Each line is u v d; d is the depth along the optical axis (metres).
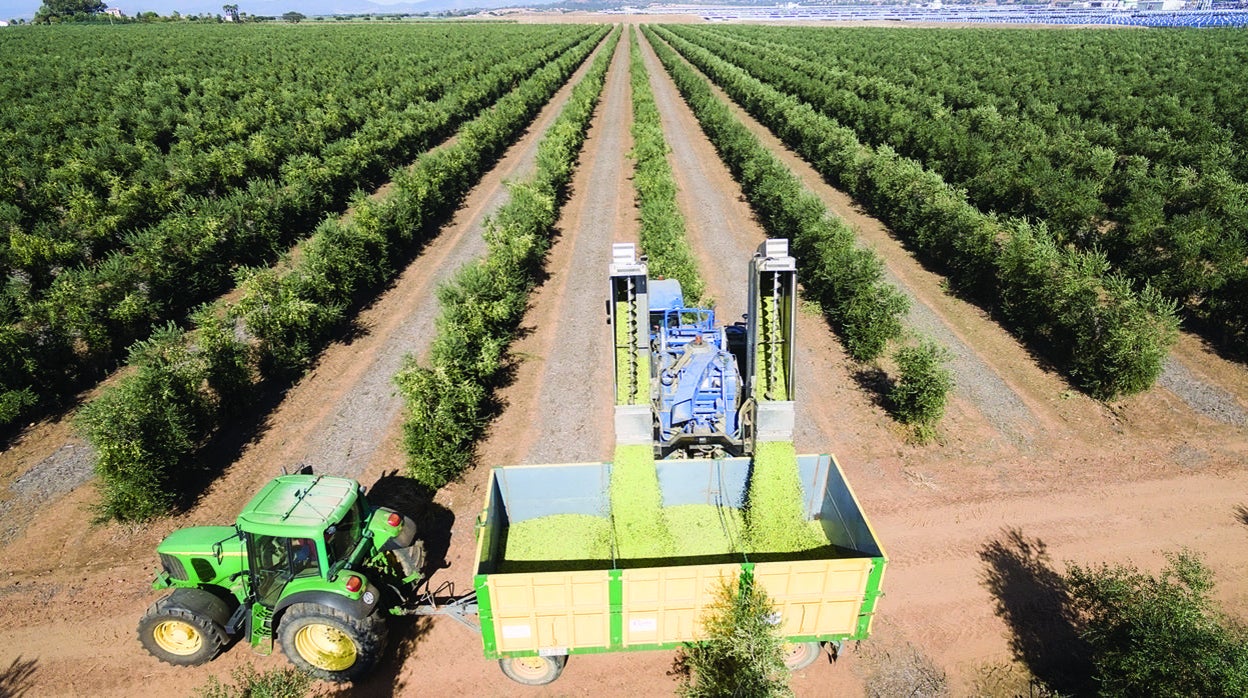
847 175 35.84
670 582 9.38
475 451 16.44
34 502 15.14
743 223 32.59
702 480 12.37
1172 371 19.27
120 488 14.04
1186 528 13.63
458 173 36.38
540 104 63.34
